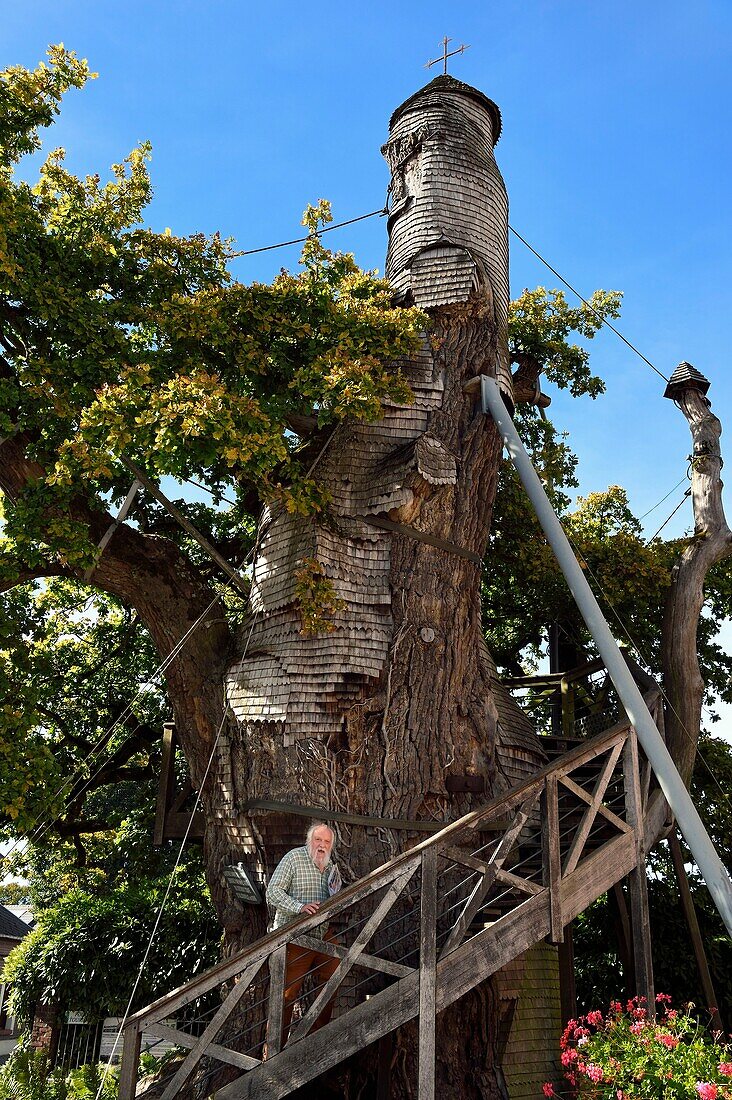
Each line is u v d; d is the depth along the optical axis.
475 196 11.02
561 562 9.38
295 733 8.62
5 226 8.99
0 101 10.00
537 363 14.84
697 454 13.16
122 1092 5.88
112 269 10.36
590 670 12.91
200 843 12.90
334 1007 7.66
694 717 11.76
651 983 7.48
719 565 15.01
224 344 9.70
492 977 8.66
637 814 8.02
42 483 9.02
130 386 8.52
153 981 14.92
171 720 14.99
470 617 9.63
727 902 7.54
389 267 11.16
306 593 8.88
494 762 9.22
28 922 32.03
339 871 8.06
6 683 8.95
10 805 8.27
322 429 10.29
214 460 8.42
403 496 9.30
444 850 6.66
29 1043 15.46
